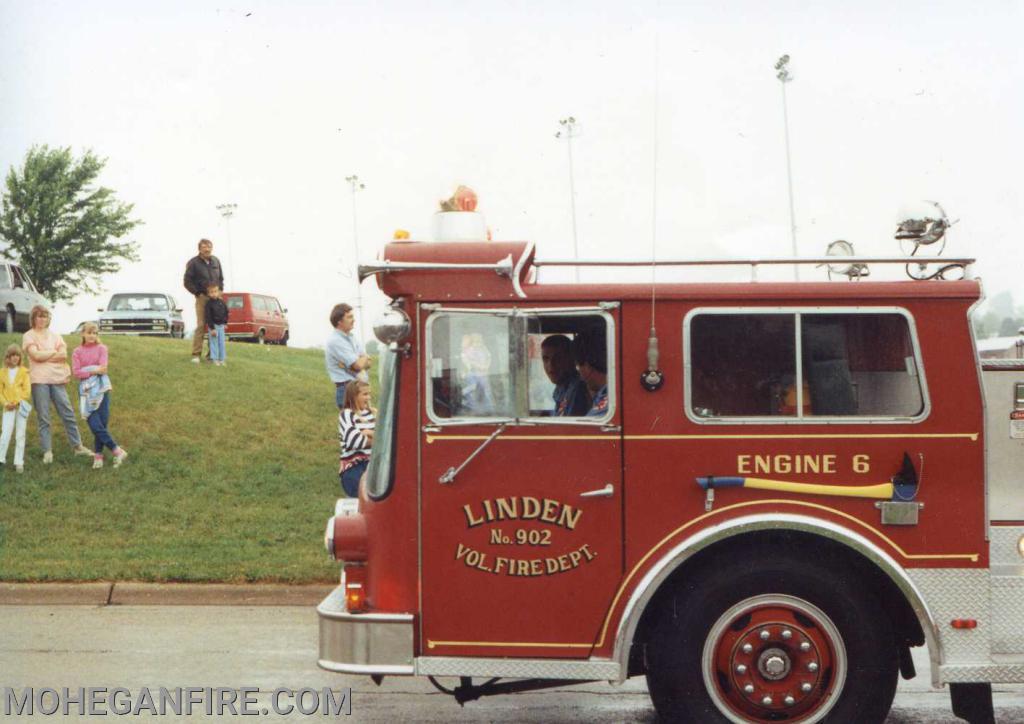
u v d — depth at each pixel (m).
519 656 5.56
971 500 5.56
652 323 5.62
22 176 53.59
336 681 7.40
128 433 15.68
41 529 11.70
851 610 5.59
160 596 9.90
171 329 34.59
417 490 5.61
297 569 10.32
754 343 5.63
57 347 14.33
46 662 7.81
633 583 5.55
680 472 5.57
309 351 29.52
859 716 5.59
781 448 5.58
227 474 14.19
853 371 5.63
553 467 5.59
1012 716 6.65
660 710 5.68
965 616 5.52
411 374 5.63
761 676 5.62
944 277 5.85
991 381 5.99
